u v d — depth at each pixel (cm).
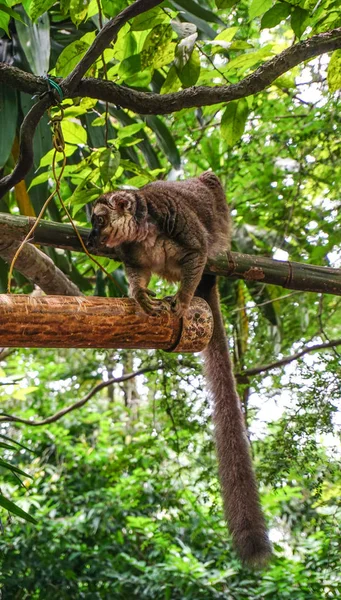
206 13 527
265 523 423
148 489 841
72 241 437
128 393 1007
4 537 821
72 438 937
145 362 630
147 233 405
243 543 414
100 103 541
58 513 882
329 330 814
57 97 368
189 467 654
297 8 377
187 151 765
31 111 372
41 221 434
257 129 784
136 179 465
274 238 714
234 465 440
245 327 693
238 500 428
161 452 721
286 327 728
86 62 360
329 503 629
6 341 316
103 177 387
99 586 826
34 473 919
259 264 461
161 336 347
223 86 376
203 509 814
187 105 378
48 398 976
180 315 353
